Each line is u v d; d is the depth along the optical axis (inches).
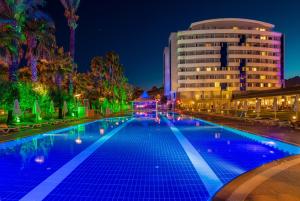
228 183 221.6
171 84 3799.2
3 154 419.2
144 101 3501.5
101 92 2091.5
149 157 387.9
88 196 225.3
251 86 3560.5
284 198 186.5
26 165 340.5
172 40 3779.5
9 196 226.1
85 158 383.2
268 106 2342.5
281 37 3666.3
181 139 586.9
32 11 934.4
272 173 249.1
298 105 907.4
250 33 3565.5
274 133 597.9
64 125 914.1
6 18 773.9
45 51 1031.0
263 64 3592.5
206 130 783.1
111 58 2452.0
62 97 1181.7
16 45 813.2
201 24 3673.7
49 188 246.5
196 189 241.6
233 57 3538.4
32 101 876.0
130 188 245.3
